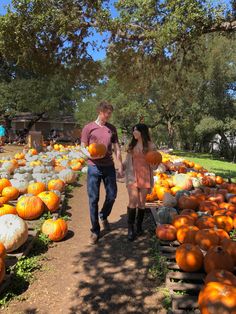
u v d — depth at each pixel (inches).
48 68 613.0
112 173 242.5
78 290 175.5
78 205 341.1
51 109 1357.0
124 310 159.6
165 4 399.5
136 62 595.2
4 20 507.5
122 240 241.1
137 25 447.8
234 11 425.7
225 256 179.8
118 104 1503.4
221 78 1412.4
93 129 236.2
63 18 475.2
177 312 149.8
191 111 1557.6
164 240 225.9
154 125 1670.8
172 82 725.9
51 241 235.6
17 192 330.3
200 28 393.7
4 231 201.9
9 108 1365.7
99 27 464.4
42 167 463.2
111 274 191.8
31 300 165.8
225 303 136.0
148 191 244.8
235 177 606.9
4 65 1279.5
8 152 878.4
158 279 185.9
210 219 239.3
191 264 183.6
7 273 179.2
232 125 1454.2
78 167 536.4
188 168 515.8
